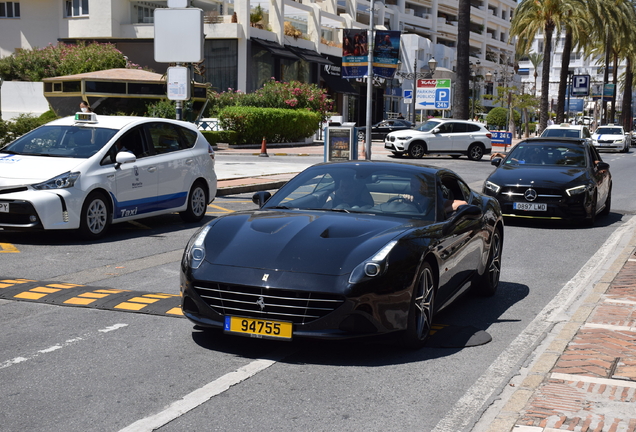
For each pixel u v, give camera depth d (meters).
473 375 4.61
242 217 5.50
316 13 48.88
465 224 6.04
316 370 4.62
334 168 6.26
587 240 10.73
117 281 7.23
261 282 4.57
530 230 11.73
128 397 4.10
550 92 123.19
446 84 33.88
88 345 5.08
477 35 92.50
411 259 4.86
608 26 53.53
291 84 38.81
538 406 3.84
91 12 41.62
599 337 5.20
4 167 9.20
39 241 9.40
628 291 6.75
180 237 10.02
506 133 35.34
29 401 4.02
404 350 5.10
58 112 30.89
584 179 11.99
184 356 4.86
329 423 3.78
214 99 35.41
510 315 6.30
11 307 6.09
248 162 24.03
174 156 10.94
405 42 70.38
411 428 3.74
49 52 36.94
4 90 33.78
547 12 44.19
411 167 6.26
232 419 3.80
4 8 43.47
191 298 4.84
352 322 4.55
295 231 5.07
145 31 41.25
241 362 4.75
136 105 30.78
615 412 3.75
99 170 9.53
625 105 75.38
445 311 6.41
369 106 25.55
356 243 4.86
